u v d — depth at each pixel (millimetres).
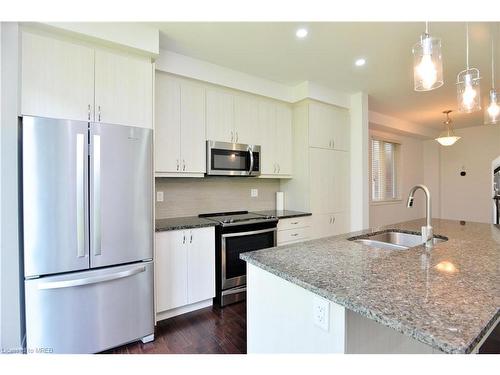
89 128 1804
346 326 861
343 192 3703
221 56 2629
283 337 1117
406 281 957
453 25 2062
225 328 2230
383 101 3992
